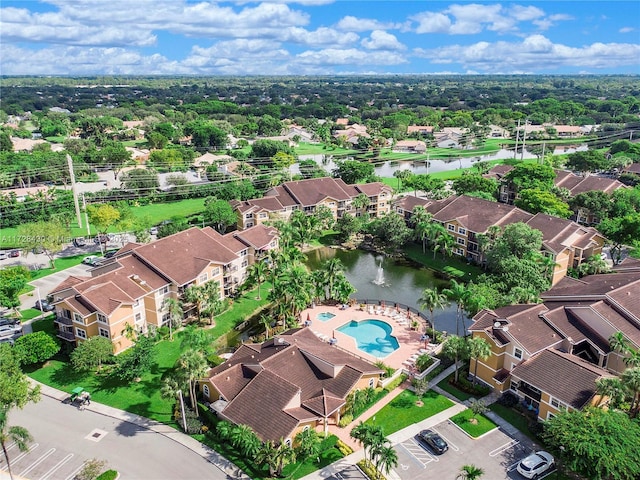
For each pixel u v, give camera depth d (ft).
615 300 219.61
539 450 178.19
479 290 254.06
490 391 211.41
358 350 246.06
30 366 228.43
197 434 187.01
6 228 417.69
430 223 367.86
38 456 175.32
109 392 211.61
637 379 169.58
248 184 484.33
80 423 192.75
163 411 200.44
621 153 629.51
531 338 206.49
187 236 298.56
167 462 173.27
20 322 261.03
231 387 199.11
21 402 175.42
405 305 296.71
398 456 175.32
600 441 154.51
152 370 227.81
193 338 201.98
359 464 172.24
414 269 354.13
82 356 214.48
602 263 297.53
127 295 243.40
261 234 332.19
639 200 402.93
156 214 460.14
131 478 165.48
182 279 264.72
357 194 446.60
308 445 168.96
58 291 245.04
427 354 235.40
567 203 426.92
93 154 595.88
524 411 197.67
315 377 205.36
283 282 264.52
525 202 401.49
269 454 163.63
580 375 186.60
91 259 343.26
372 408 202.49
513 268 270.26
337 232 421.18
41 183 537.24
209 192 515.50
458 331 266.57
